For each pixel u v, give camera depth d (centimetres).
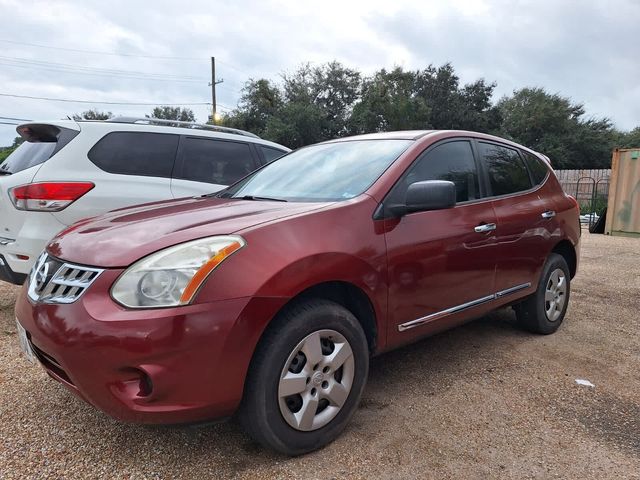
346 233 241
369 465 224
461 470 222
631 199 1192
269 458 228
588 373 338
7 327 404
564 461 231
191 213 257
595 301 545
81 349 189
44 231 389
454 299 303
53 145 421
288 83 4338
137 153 462
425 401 288
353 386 244
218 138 531
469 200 327
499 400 292
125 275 196
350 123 4041
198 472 217
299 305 224
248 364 204
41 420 258
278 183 329
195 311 192
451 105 4191
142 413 190
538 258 381
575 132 4384
